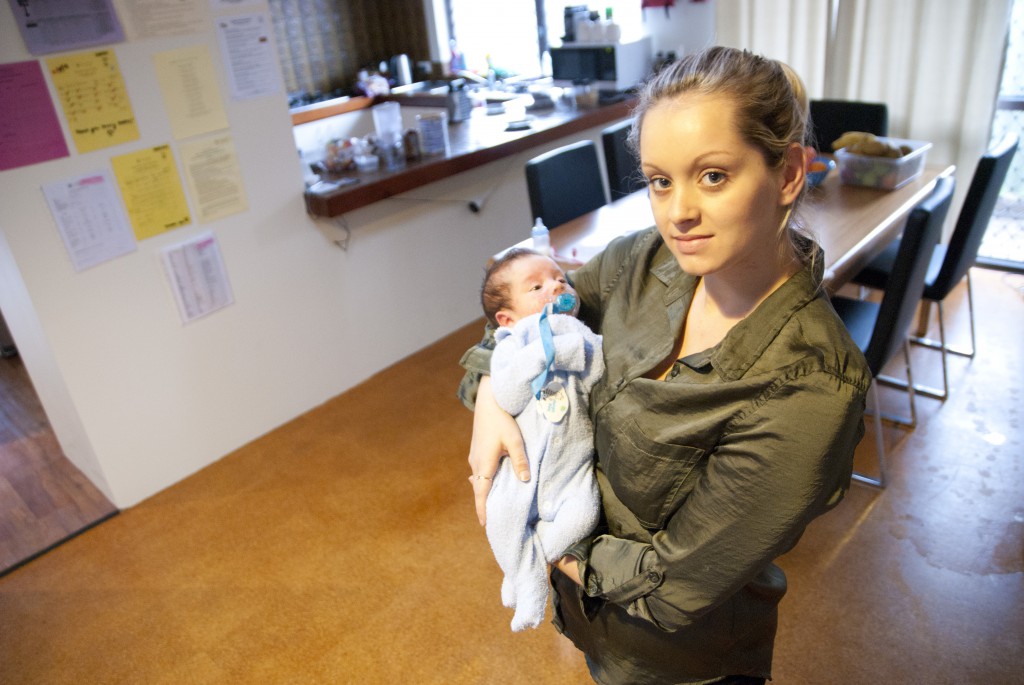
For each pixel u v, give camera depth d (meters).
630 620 0.94
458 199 3.33
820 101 3.19
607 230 2.46
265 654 1.94
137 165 2.30
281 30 4.34
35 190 2.10
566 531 0.92
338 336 3.05
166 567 2.27
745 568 0.73
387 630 1.98
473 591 2.08
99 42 2.13
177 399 2.59
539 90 4.11
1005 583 1.92
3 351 3.68
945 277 2.44
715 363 0.73
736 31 3.70
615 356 0.89
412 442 2.77
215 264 2.57
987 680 1.68
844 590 1.94
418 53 4.84
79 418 2.37
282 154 2.66
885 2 3.21
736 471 0.69
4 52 1.97
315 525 2.39
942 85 3.21
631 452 0.81
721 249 0.65
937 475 2.31
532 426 0.98
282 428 2.93
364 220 3.00
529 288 1.15
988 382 2.75
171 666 1.93
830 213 2.31
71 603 2.16
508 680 1.81
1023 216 3.62
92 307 2.30
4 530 2.47
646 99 0.68
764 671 1.03
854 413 0.65
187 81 2.35
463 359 1.09
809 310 0.70
